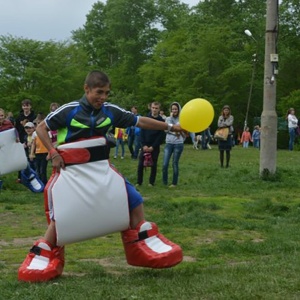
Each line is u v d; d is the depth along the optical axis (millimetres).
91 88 5387
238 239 7980
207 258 6797
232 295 4684
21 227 8938
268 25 14664
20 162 12273
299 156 24469
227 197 12180
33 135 13672
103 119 5441
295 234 8156
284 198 12086
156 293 4812
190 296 4711
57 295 4809
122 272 5914
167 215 9695
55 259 5449
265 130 14734
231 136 18375
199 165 19312
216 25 53156
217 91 48312
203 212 9758
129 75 66750
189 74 48625
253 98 49875
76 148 5328
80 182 5312
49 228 5445
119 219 5402
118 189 5402
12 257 6816
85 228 5344
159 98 52469
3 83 52375
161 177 15828
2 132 12094
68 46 56219
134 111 21766
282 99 47906
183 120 5641
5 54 52812
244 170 16297
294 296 4695
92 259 6699
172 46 53469
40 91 53094
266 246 7258
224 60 48656
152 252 5457
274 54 14625
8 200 11781
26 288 5098
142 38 68562
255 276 5328
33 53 53000
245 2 59688
